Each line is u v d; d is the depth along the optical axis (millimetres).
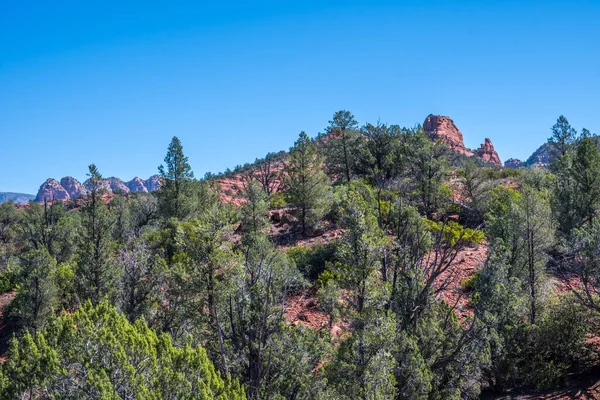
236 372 12062
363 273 14031
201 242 12133
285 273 15586
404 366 12000
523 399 13367
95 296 18844
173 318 13867
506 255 16000
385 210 20078
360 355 11547
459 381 12539
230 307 12227
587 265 15680
